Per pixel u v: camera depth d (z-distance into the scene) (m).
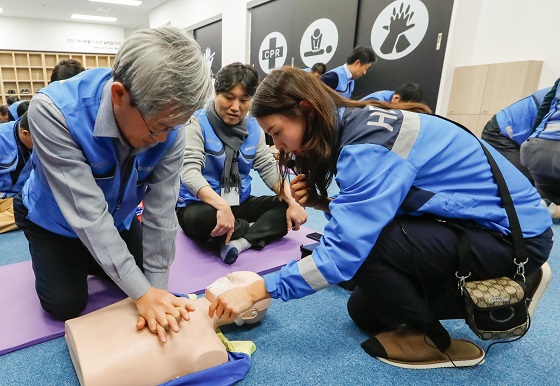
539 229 0.84
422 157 0.76
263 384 0.84
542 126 2.23
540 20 3.04
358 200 0.74
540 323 1.12
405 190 0.75
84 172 0.77
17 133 1.89
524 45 3.15
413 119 0.79
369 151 0.74
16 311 1.10
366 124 0.77
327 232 0.79
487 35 3.38
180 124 0.68
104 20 9.88
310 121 0.79
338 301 1.22
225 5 6.44
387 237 0.84
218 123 1.57
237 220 1.63
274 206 1.73
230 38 6.49
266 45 5.72
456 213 0.81
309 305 1.19
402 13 3.71
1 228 1.88
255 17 5.87
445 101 3.53
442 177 0.80
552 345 1.02
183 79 0.60
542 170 2.19
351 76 3.54
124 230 1.20
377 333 1.04
